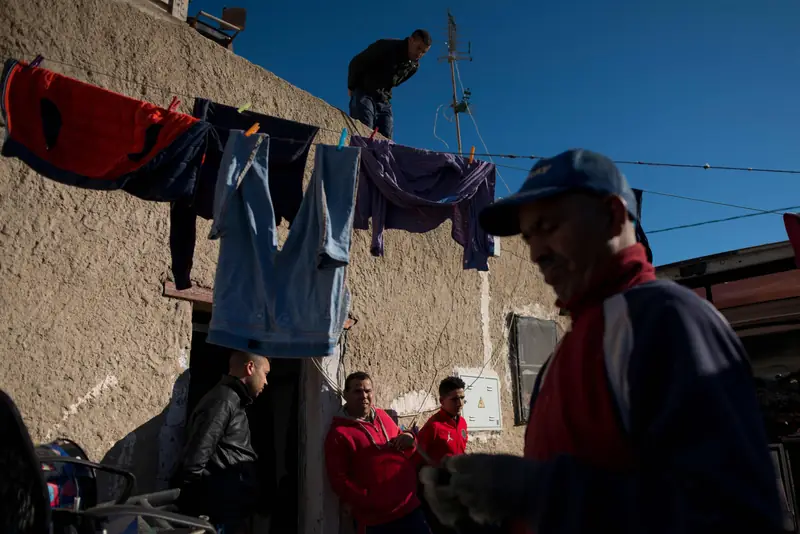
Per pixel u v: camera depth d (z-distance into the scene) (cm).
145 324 370
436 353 563
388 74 628
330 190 334
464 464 111
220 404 361
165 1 480
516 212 139
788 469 529
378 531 407
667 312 98
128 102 288
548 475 99
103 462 339
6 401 151
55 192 343
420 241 571
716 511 79
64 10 360
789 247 593
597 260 120
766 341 662
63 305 337
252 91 456
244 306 312
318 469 450
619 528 89
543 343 697
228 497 351
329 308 314
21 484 148
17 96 264
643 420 96
